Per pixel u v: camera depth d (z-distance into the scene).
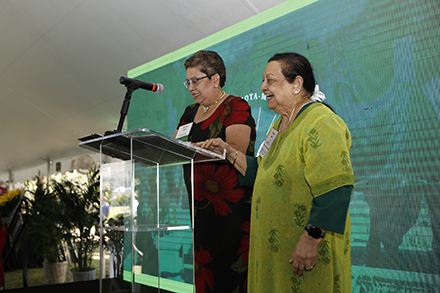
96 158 7.50
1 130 8.14
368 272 2.11
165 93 3.58
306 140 1.16
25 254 3.89
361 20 2.25
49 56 5.29
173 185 1.39
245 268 1.61
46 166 9.63
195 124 1.81
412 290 1.95
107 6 4.01
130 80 1.53
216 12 3.51
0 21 4.88
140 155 1.19
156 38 4.19
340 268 1.14
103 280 1.21
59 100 6.36
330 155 1.09
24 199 4.18
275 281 1.20
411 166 2.01
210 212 1.65
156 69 3.67
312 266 1.08
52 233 4.70
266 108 2.72
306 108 1.27
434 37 1.98
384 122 2.12
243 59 2.89
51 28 4.70
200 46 3.27
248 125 1.64
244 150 1.63
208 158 1.46
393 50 2.11
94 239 4.71
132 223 1.13
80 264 4.65
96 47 4.74
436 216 1.91
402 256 2.00
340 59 2.32
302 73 1.30
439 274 1.87
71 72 5.47
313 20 2.48
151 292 1.16
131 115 3.86
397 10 2.11
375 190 2.12
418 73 2.02
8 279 4.89
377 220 2.10
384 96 2.13
